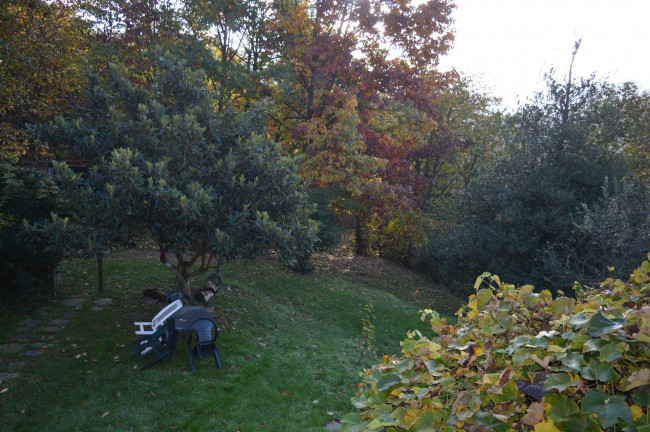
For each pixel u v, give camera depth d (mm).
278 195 9617
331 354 10672
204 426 6559
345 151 19266
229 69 19062
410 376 2283
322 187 20203
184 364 8344
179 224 8797
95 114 9656
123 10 18734
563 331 2043
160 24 19812
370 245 27453
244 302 12906
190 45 18344
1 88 14688
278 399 7746
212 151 9188
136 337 9125
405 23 20844
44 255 10141
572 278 14867
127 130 9133
